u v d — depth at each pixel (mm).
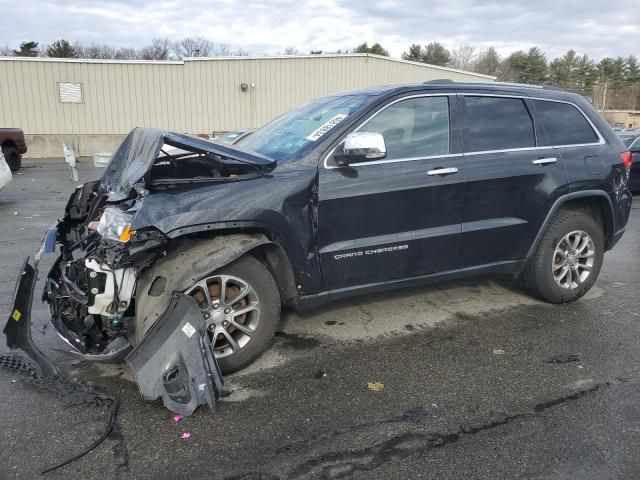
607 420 3076
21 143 18172
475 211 4336
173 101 27359
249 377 3609
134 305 3387
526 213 4562
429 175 4082
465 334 4336
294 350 4031
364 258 3957
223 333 3535
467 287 5492
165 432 2969
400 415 3145
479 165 4297
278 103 28594
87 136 26391
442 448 2828
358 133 3648
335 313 4773
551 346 4105
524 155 4512
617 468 2648
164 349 3129
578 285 4973
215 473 2629
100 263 3262
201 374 3146
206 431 2979
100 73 26250
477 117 4402
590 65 85812
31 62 25266
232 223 3400
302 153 3814
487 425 3039
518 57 81438
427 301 5086
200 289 3438
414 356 3936
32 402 3271
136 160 3719
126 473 2627
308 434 2953
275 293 3664
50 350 4023
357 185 3844
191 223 3289
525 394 3385
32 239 7801
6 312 4785
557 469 2648
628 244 7699
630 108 82688
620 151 5062
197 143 3527
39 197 12242
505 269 4680
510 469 2652
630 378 3596
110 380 3559
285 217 3584
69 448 2816
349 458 2744
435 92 4262
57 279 3873
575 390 3430
